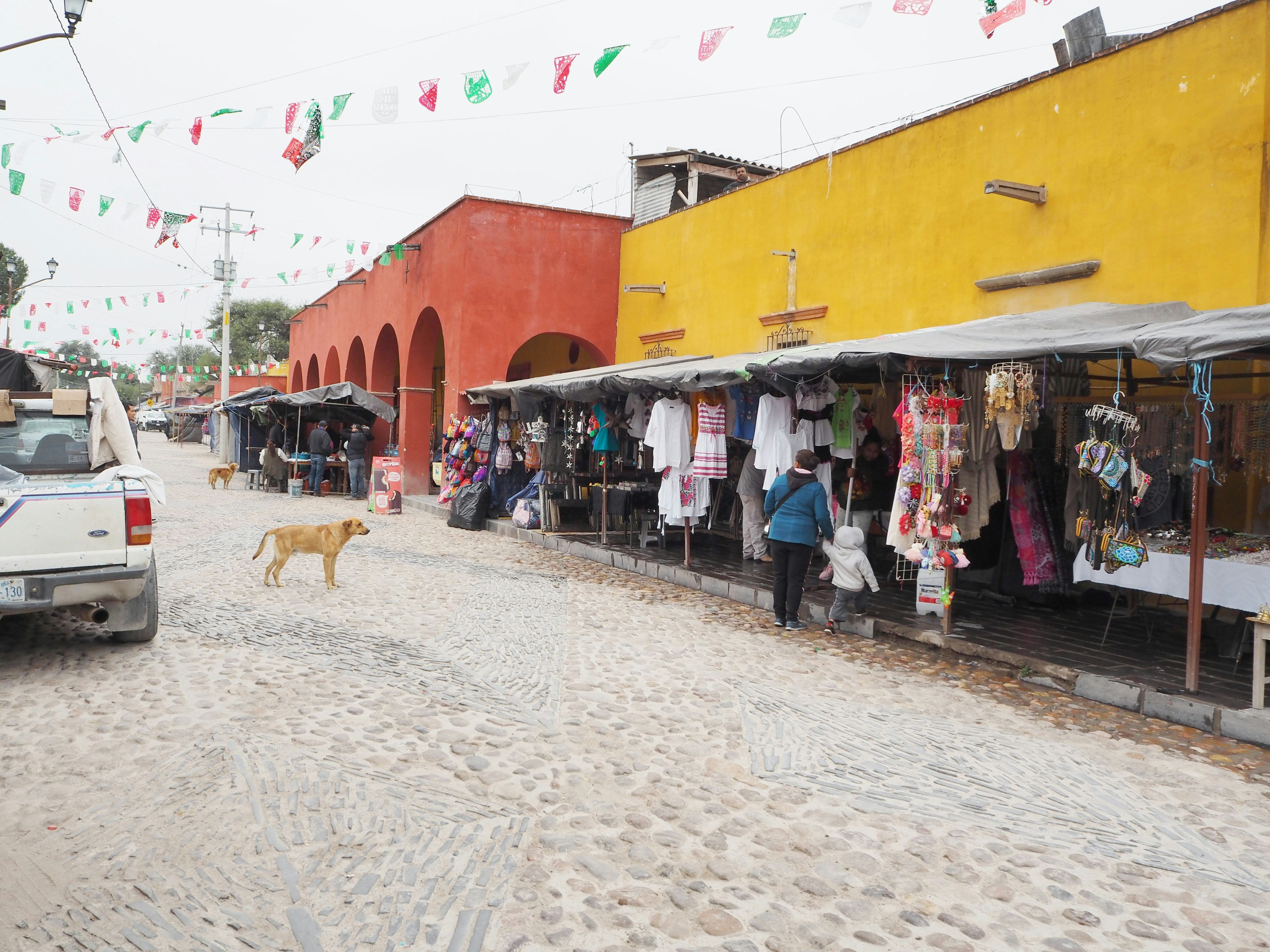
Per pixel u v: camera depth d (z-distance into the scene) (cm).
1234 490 731
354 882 316
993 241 911
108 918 288
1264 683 514
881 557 1018
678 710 530
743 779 428
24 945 271
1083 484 743
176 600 784
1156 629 726
